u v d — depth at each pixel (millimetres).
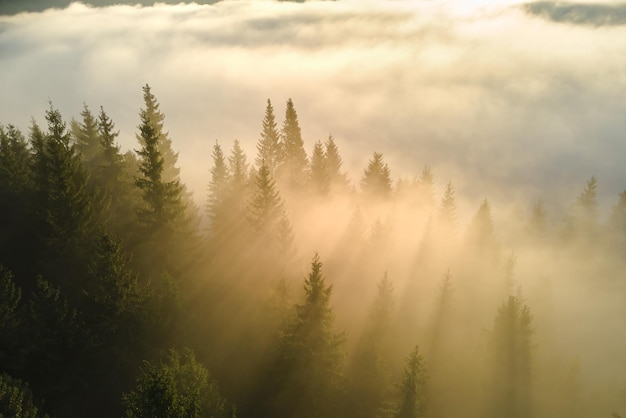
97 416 35250
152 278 45438
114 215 50938
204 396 31328
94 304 37062
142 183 46562
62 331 34656
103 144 55312
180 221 48500
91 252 42469
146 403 24938
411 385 35469
